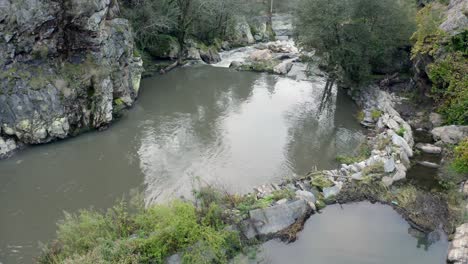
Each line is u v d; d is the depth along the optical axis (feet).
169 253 57.00
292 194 74.28
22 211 76.02
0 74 92.48
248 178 88.43
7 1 91.35
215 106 134.92
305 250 64.54
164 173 90.53
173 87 153.58
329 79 153.79
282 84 160.15
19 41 94.32
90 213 68.64
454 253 61.82
